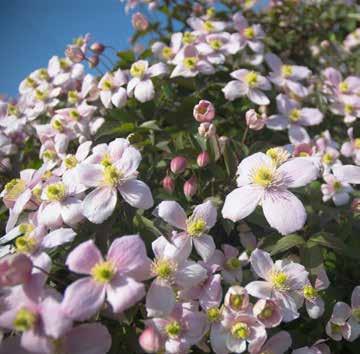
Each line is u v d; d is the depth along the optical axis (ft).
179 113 1.24
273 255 0.94
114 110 1.27
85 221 0.84
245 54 1.50
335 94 1.44
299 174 0.84
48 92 1.42
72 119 1.25
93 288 0.69
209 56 1.32
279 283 0.81
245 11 1.94
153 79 1.28
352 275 0.98
